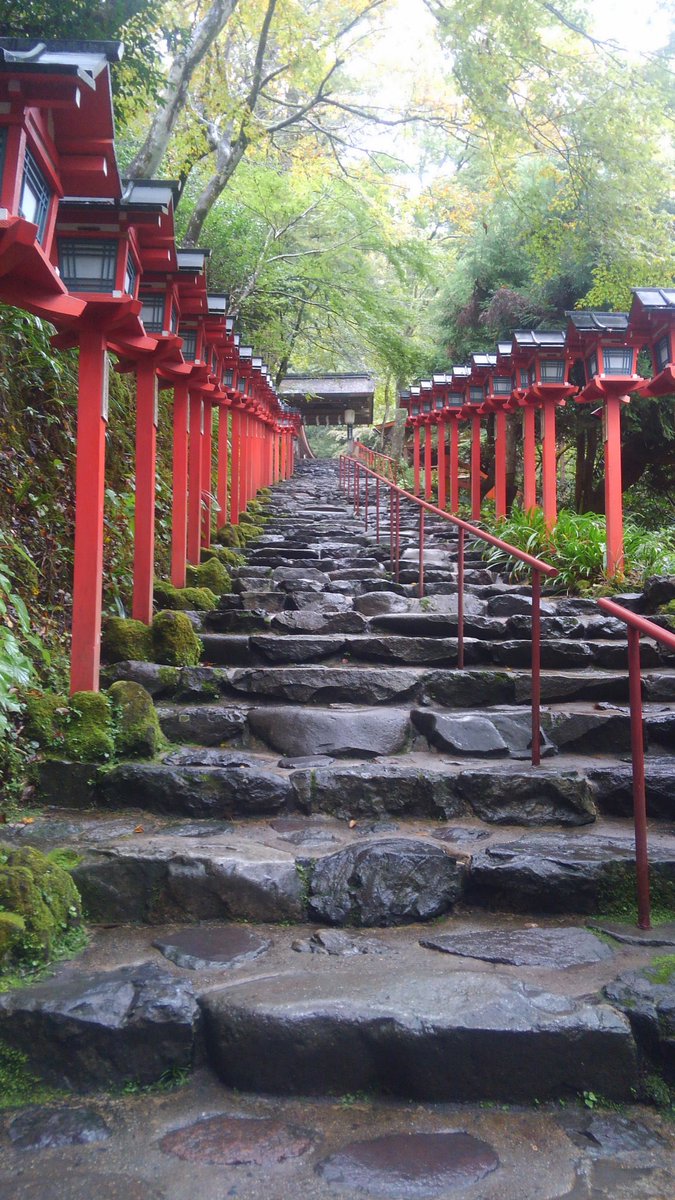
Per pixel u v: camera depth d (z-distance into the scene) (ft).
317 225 51.78
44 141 9.25
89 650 12.31
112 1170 6.06
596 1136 6.55
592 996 7.54
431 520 36.42
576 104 31.40
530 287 47.80
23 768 11.34
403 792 11.34
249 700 14.75
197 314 20.51
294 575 23.65
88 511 12.27
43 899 8.42
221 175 35.35
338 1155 6.26
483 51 31.27
